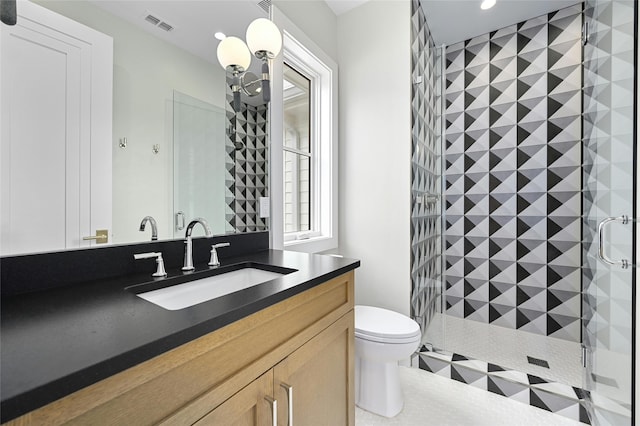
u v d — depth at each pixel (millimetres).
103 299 684
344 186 2137
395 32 1909
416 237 1971
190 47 1143
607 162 1285
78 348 442
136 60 966
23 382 354
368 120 2023
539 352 1933
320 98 2074
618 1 1171
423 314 2102
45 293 725
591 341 1430
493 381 1616
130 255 936
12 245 704
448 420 1415
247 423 668
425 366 1841
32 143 730
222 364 610
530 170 2227
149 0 1007
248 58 1402
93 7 856
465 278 2504
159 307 631
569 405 1422
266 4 1496
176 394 522
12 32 698
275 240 1580
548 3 2023
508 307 2328
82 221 829
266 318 712
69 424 389
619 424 1135
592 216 1476
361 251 2062
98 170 862
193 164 1155
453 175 2541
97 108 862
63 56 790
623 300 1117
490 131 2371
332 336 994
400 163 1899
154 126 1017
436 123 2287
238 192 1364
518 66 2250
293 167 1973
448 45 2539
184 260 1082
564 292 2127
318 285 921
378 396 1462
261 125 1496
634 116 1037
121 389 441
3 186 685
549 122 2150
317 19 1933
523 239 2266
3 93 683
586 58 1561
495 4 2037
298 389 839
